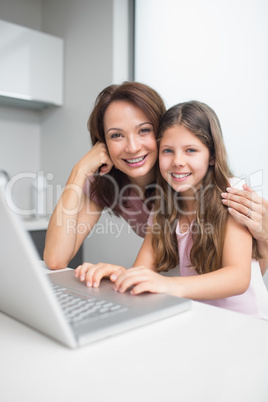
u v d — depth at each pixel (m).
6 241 0.35
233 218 0.88
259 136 1.60
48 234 0.99
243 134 1.66
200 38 1.82
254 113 1.61
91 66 2.24
